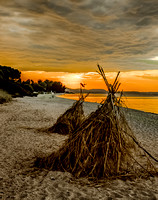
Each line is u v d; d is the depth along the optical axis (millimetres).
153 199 2646
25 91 37781
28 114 10867
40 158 4062
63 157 3762
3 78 36875
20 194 2688
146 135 7176
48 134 6480
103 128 3676
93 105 19844
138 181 3227
